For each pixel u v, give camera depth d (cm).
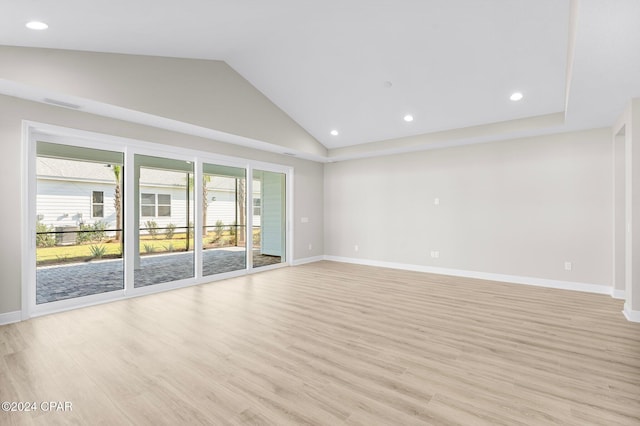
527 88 424
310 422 182
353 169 738
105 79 370
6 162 339
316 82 499
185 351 274
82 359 259
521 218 535
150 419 185
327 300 431
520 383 224
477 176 577
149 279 498
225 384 222
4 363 252
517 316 366
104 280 470
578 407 196
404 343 291
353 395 209
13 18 257
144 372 239
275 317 362
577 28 219
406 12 340
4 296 339
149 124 451
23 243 350
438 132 572
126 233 441
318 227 775
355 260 738
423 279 564
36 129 362
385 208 690
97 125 405
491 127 520
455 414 189
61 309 384
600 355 267
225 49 438
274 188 708
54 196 397
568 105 380
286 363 253
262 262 706
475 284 526
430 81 446
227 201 586
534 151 524
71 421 183
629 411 191
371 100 516
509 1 308
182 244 529
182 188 525
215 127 483
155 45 377
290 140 616
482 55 384
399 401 202
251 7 310
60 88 337
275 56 455
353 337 305
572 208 493
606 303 418
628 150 370
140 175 476
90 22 286
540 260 518
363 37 389
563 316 365
